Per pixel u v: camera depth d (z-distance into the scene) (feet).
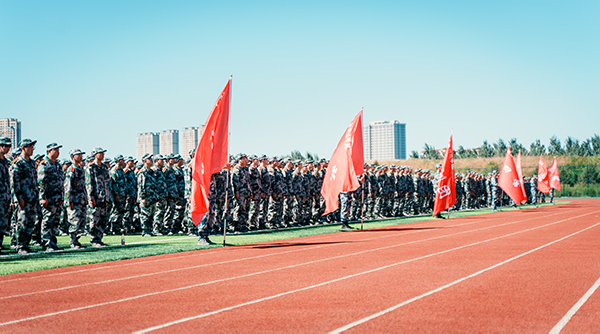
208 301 22.82
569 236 50.19
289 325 18.63
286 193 69.21
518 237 49.65
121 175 60.03
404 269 30.94
